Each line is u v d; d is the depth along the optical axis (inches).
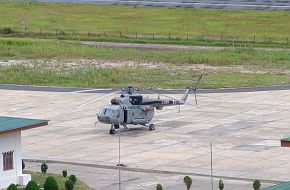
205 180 4121.6
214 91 6702.8
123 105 5182.1
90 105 6136.8
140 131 5270.7
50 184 3703.3
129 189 3981.3
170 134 5182.1
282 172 4244.6
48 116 5777.6
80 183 4035.4
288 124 5447.8
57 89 6820.9
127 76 7406.5
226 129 5310.0
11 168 3860.7
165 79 7303.2
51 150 4817.9
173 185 4040.4
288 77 7440.9
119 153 4288.9
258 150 4729.3
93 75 7386.8
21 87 6924.2
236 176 4180.6
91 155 4682.6
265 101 6254.9
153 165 4431.6
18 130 3784.5
